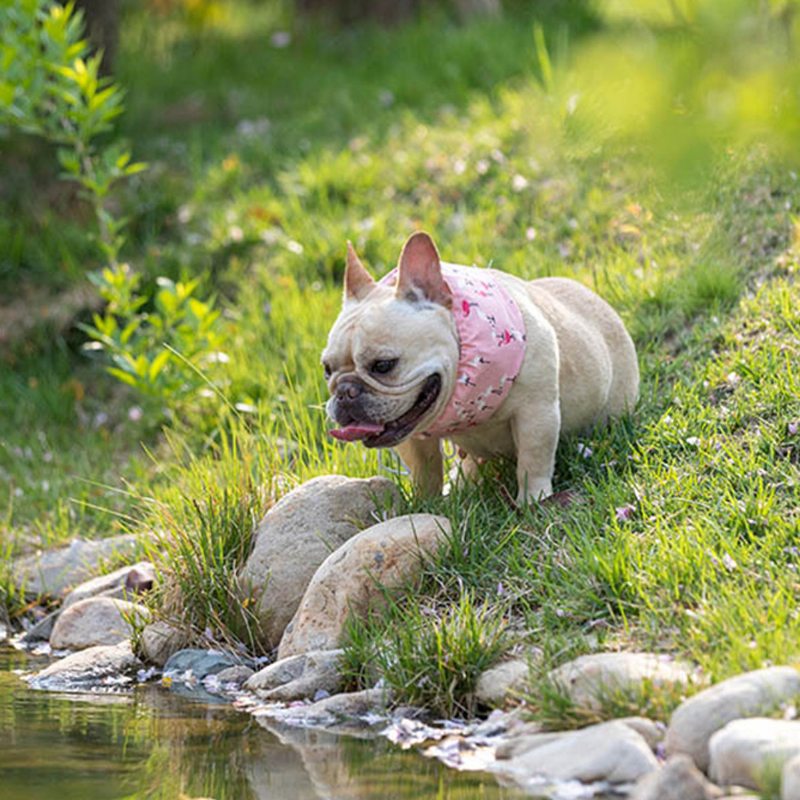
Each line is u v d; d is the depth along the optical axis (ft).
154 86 52.29
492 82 45.32
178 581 22.48
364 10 57.11
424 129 42.27
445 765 16.06
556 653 17.65
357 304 20.47
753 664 15.98
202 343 30.83
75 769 16.15
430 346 19.74
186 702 19.61
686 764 13.61
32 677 21.63
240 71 53.67
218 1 62.13
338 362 20.01
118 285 31.53
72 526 29.07
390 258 35.01
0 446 33.17
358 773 15.81
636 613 18.40
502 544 20.49
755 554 18.72
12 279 40.19
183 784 15.52
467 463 23.56
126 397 35.63
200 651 21.62
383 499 22.38
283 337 33.30
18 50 32.22
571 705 16.39
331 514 22.29
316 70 52.21
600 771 14.99
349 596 20.22
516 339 20.42
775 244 29.40
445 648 18.30
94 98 32.65
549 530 20.67
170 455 31.48
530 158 37.81
